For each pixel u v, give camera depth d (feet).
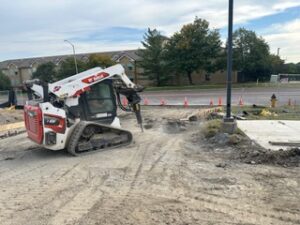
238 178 22.58
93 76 32.48
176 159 28.35
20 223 16.85
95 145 32.12
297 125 40.75
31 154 32.63
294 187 20.62
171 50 151.74
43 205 19.13
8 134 44.29
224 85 137.39
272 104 66.08
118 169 26.00
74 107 31.58
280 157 26.48
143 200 19.30
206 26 147.23
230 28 34.50
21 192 21.54
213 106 71.46
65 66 170.19
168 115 60.08
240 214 17.08
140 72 178.40
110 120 34.27
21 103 77.05
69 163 28.45
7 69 233.96
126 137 34.53
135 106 38.81
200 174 23.88
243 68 153.99
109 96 34.27
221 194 19.88
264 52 156.56
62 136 30.30
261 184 21.30
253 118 49.39
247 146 30.83
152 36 157.28
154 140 36.94
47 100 29.99
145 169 25.71
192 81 169.07
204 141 34.81
